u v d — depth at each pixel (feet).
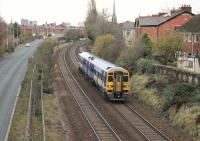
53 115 96.53
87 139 78.59
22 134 71.05
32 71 160.45
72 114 102.06
